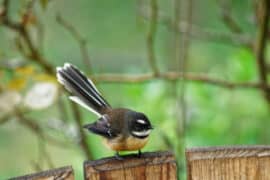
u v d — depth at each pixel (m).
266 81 10.99
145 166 6.28
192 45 14.81
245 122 11.72
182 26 12.00
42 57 10.28
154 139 11.07
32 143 15.66
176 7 11.20
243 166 6.23
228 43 12.40
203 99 11.61
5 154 15.52
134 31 16.86
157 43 15.22
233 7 14.37
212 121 11.55
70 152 14.81
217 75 12.37
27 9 9.75
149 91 11.67
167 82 11.73
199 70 14.62
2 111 10.12
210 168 6.24
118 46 16.80
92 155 10.84
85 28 16.77
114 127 7.83
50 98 9.82
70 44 16.17
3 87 10.07
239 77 11.88
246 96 11.77
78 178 12.26
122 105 11.96
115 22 16.86
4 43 13.80
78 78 8.34
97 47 17.14
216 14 14.83
